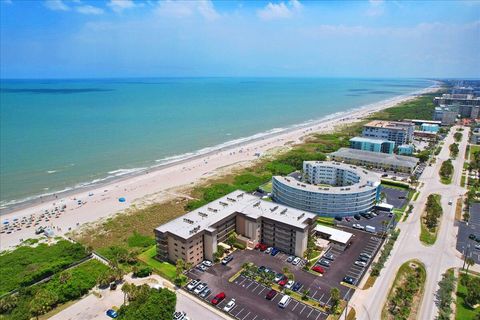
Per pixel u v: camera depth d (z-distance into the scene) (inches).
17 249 5821.9
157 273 5064.0
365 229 6323.8
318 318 4082.2
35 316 4138.8
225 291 4611.2
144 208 7628.0
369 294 4507.9
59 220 7057.1
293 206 7239.2
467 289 4466.0
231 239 5733.3
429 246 5753.0
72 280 4694.9
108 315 4173.2
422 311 4192.9
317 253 5541.3
